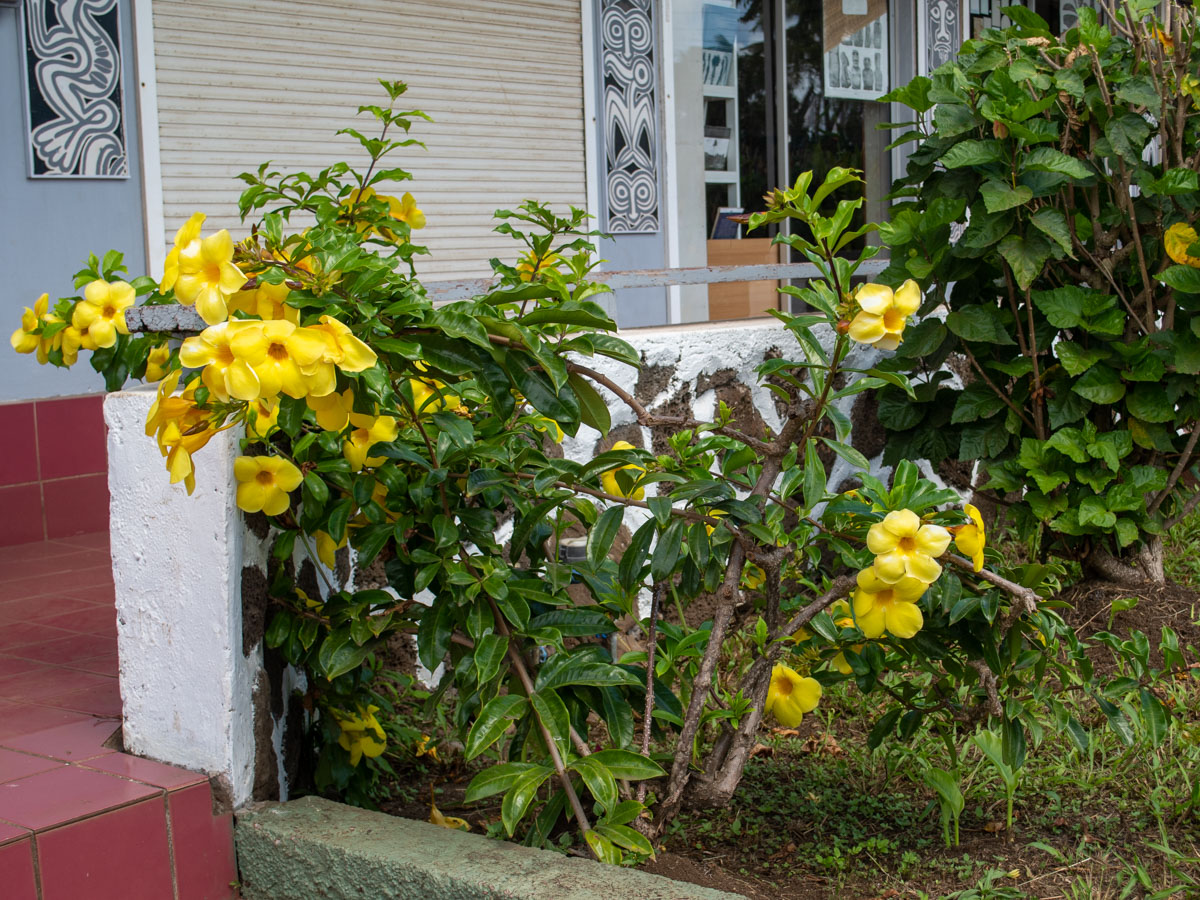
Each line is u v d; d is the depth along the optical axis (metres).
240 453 2.65
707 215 8.10
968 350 4.04
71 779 2.58
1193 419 3.92
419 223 3.57
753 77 8.32
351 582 3.46
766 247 8.53
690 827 2.98
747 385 4.66
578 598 3.67
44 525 5.23
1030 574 2.62
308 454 2.75
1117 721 2.82
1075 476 3.91
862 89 9.06
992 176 3.66
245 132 5.89
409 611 2.78
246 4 5.84
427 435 2.71
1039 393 3.94
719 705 2.82
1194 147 4.05
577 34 7.25
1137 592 4.15
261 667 2.76
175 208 5.64
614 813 2.39
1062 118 3.96
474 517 2.62
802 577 3.42
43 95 5.13
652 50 7.63
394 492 2.68
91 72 5.27
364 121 6.38
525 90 7.03
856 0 8.95
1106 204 4.00
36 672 3.36
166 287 2.02
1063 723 2.79
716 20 8.02
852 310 2.23
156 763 2.70
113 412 2.78
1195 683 3.66
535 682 2.54
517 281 3.31
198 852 2.57
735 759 2.61
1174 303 3.97
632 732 2.55
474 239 6.90
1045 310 3.82
